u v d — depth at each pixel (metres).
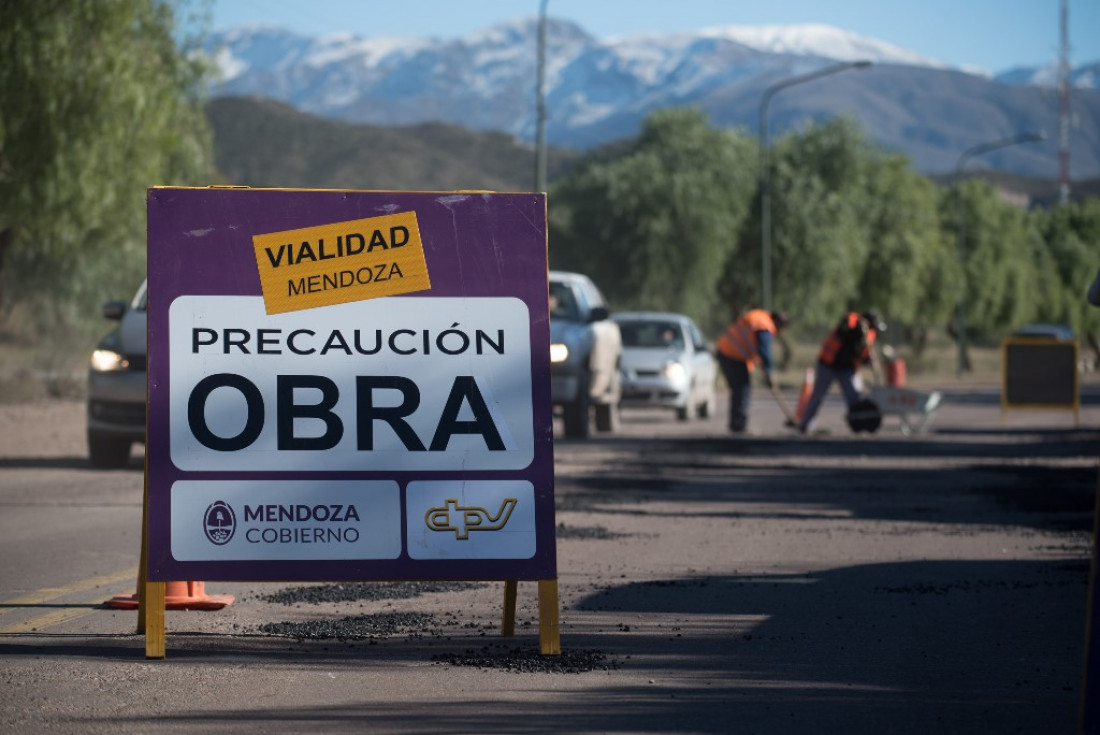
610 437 63.81
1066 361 76.69
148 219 17.84
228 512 17.62
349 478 17.73
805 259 169.50
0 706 15.39
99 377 45.41
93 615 21.03
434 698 15.95
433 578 17.70
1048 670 17.70
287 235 17.94
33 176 72.88
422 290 17.98
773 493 40.53
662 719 15.12
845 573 25.75
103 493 39.22
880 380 69.44
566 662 17.83
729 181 166.88
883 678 17.19
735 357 67.56
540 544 17.88
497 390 17.94
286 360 17.80
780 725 14.92
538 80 101.81
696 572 25.75
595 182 165.12
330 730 14.58
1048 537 31.31
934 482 44.44
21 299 107.69
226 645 18.70
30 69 70.69
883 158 194.50
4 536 30.58
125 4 74.50
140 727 14.62
